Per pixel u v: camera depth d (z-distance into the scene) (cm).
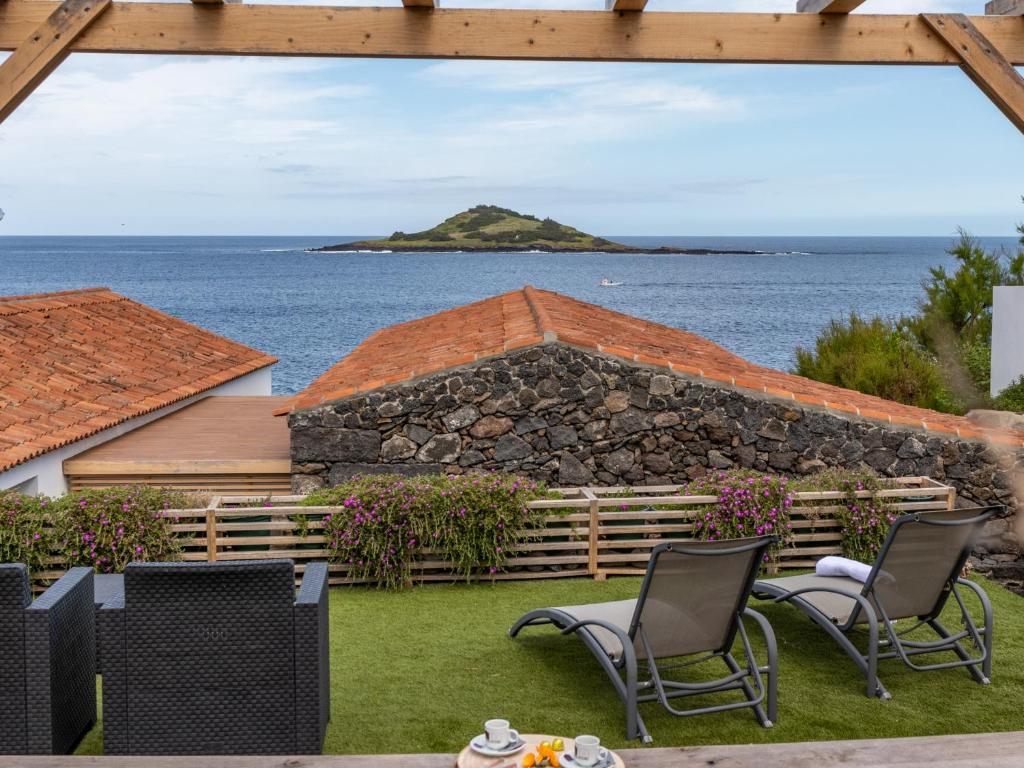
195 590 488
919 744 383
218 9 561
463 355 1122
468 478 923
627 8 571
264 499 898
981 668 674
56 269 17925
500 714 598
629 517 912
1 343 1512
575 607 655
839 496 940
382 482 908
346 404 1108
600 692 635
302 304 10800
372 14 566
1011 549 1016
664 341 1427
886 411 1136
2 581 475
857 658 638
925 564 649
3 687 480
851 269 17188
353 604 834
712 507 922
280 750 501
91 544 826
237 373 2000
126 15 556
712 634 597
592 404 1102
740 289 12238
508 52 571
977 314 1955
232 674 495
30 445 1120
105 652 488
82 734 546
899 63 592
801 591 666
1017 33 589
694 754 375
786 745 384
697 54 579
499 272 16112
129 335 1948
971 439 1052
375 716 594
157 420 1552
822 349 2091
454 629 765
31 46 544
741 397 1103
